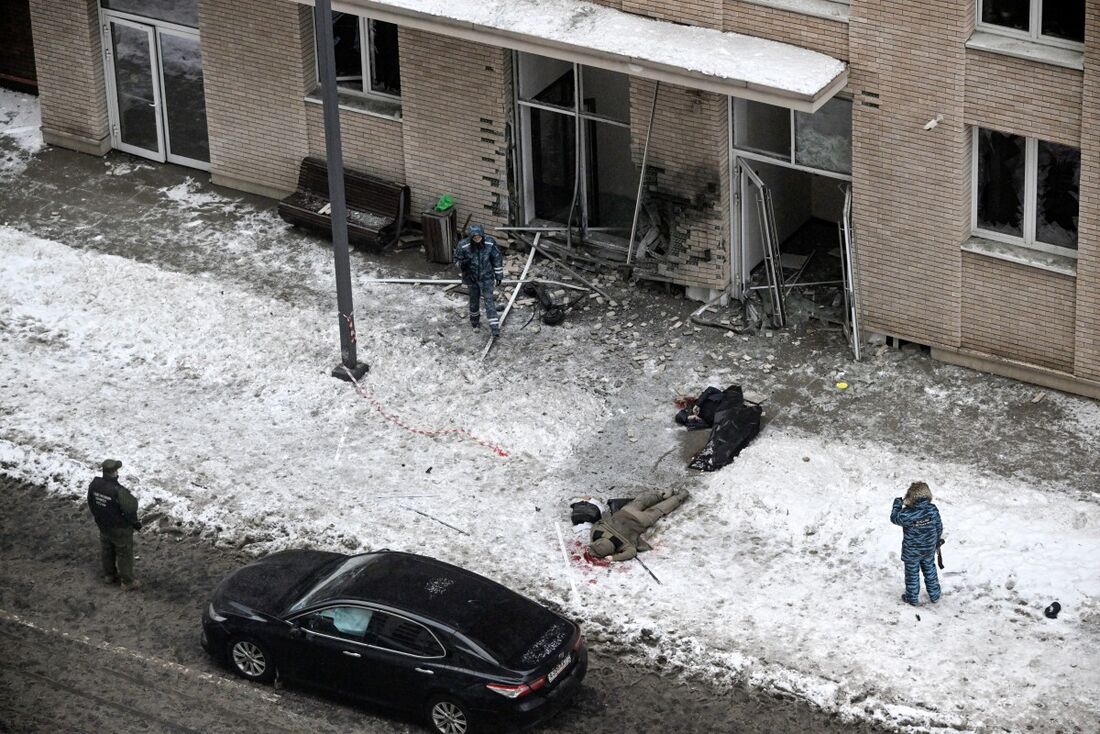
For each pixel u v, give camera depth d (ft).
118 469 191.42
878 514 198.49
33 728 175.22
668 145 229.45
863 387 220.84
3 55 293.64
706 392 218.18
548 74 241.55
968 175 212.84
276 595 180.45
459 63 239.71
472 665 167.02
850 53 211.61
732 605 187.52
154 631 189.06
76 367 232.32
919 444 210.38
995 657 178.29
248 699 178.40
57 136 280.51
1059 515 196.44
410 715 173.47
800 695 175.94
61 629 189.78
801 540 196.75
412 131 248.93
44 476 213.25
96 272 249.96
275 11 250.16
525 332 234.99
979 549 192.44
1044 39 200.75
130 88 273.75
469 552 197.36
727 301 238.27
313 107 255.70
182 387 228.22
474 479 209.56
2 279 249.34
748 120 227.40
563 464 211.41
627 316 237.25
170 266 251.39
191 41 264.93
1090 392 215.92
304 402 224.33
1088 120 199.52
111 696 179.73
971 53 203.72
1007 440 209.97
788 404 218.59
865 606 186.60
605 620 186.39
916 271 220.64
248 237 258.16
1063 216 210.18
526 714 166.61
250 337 235.81
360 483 209.56
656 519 200.03
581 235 248.32
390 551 182.60
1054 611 183.21
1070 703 171.94
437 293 244.22
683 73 211.00
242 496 208.13
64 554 201.77
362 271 249.55
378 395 224.74
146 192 269.85
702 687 177.99
